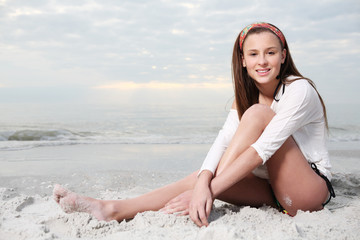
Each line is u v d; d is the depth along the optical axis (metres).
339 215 1.78
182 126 12.93
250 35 1.84
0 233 1.53
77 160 4.37
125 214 1.78
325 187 1.77
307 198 1.73
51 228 1.66
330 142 7.14
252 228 1.51
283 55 1.90
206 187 1.66
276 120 1.70
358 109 23.89
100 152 5.20
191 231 1.48
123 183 3.03
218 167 1.77
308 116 1.76
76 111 25.09
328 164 1.86
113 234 1.50
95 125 13.72
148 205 1.82
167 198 1.85
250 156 1.66
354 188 2.72
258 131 1.74
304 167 1.72
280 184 1.76
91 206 1.74
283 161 1.72
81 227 1.62
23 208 2.08
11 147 5.57
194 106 34.22
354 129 11.21
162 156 4.82
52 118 17.91
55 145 6.07
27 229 1.56
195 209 1.60
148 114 21.44
